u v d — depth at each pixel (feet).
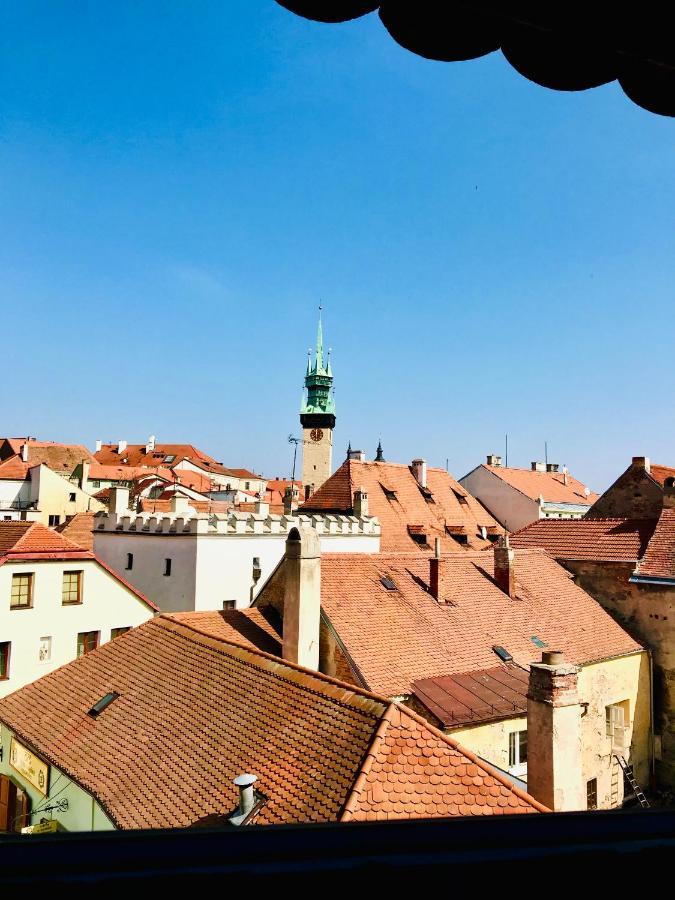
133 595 108.37
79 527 156.46
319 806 37.65
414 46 5.15
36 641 98.43
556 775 42.63
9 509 220.64
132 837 4.47
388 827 4.88
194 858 4.29
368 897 4.26
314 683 49.06
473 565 88.17
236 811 40.27
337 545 133.90
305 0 4.72
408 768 38.99
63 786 55.52
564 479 226.99
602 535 98.78
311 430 322.96
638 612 87.81
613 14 4.75
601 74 5.39
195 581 111.45
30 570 98.48
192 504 153.17
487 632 75.56
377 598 73.41
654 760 83.46
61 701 66.23
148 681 62.18
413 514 157.69
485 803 38.27
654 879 4.68
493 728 61.77
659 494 112.16
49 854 4.17
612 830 4.92
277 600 76.54
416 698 61.41
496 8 4.75
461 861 4.49
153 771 49.37
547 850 4.63
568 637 80.53
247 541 119.55
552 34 4.99
